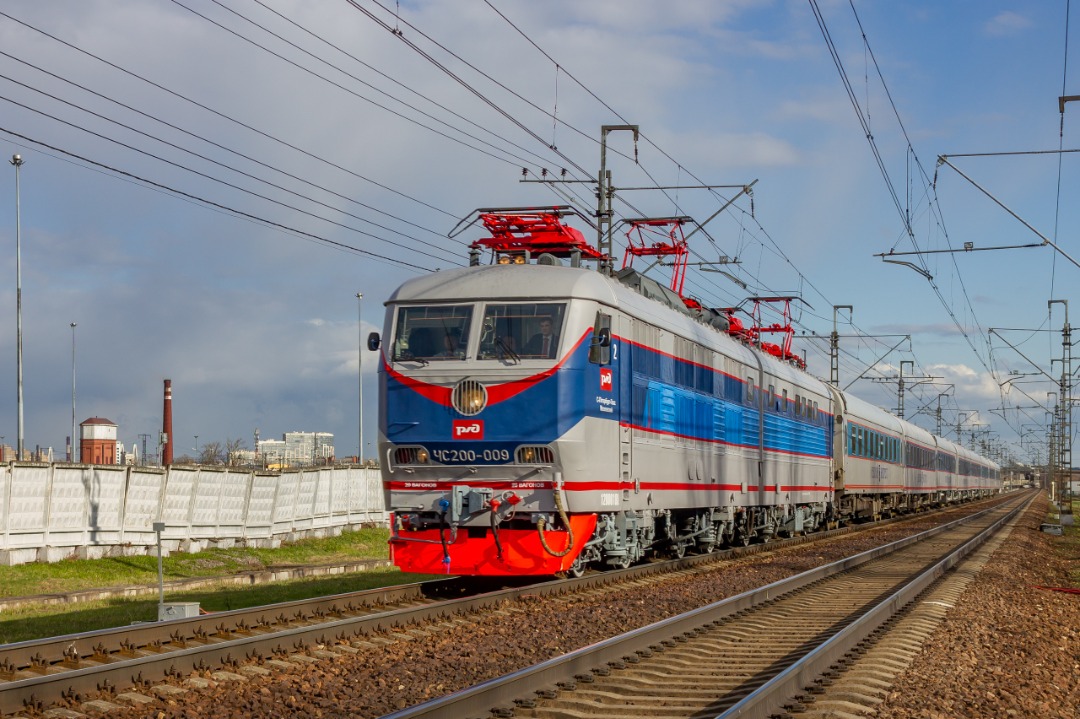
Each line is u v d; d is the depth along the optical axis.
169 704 8.80
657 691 9.40
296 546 28.73
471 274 16.62
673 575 19.94
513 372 15.80
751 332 32.88
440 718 7.83
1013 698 9.72
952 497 78.12
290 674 10.14
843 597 17.31
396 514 16.48
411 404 16.11
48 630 13.71
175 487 24.77
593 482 16.31
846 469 39.75
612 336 17.16
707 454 22.58
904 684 9.82
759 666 10.59
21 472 20.72
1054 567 27.52
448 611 13.79
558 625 13.30
